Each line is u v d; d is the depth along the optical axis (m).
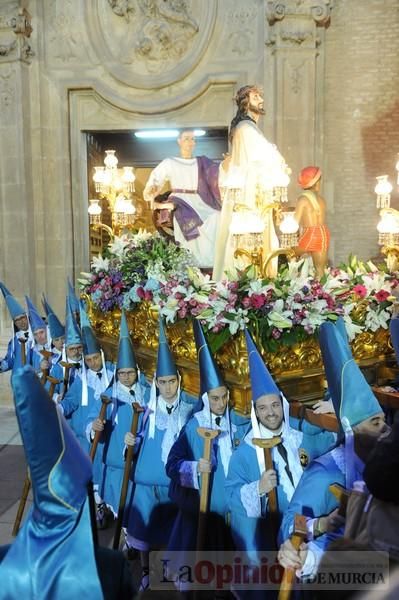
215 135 9.16
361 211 8.38
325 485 2.41
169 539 3.43
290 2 7.77
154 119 8.70
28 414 1.69
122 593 1.87
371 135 8.25
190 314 3.84
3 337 8.66
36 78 8.62
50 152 8.81
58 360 5.37
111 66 8.58
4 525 4.54
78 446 1.80
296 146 8.05
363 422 2.49
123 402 4.08
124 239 6.16
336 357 2.66
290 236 4.32
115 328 5.33
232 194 4.41
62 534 1.74
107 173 6.80
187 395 4.03
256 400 2.90
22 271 8.63
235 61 8.36
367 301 3.99
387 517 1.81
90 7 8.50
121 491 3.69
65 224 8.84
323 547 2.17
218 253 5.11
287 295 3.64
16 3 8.21
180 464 3.19
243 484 2.88
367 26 8.09
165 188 6.79
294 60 7.92
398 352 3.45
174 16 8.35
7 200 8.58
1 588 1.70
